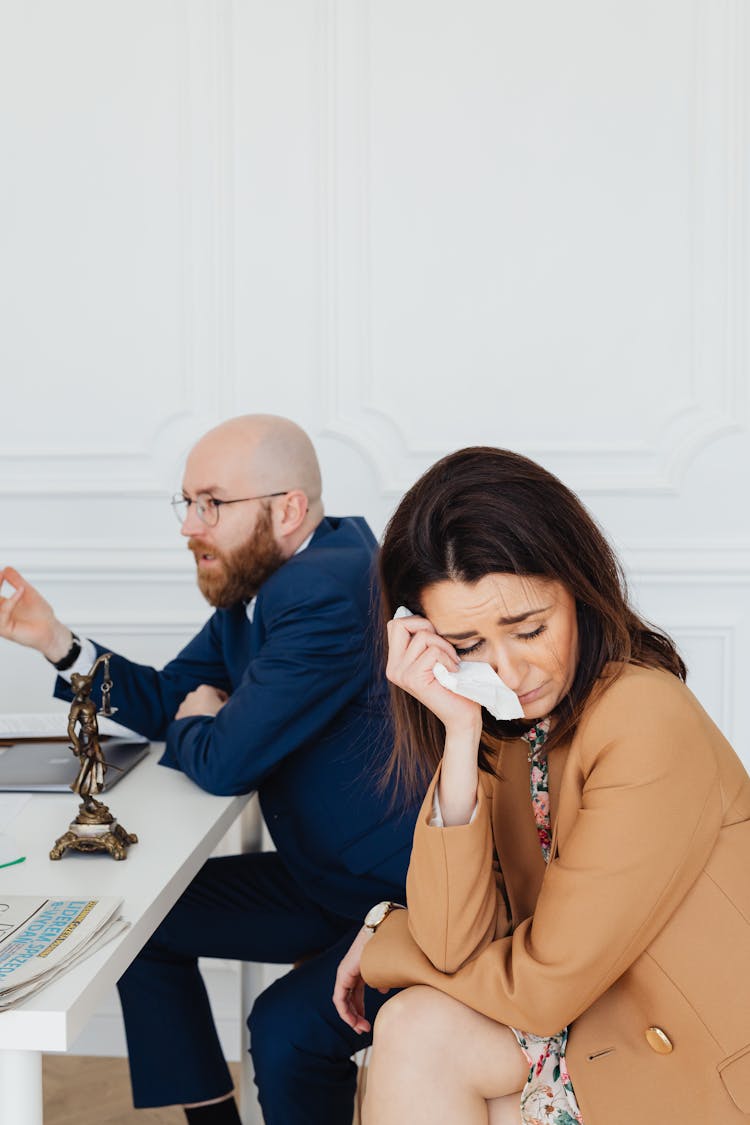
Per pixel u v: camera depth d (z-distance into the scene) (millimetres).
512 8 2850
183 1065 2021
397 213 2900
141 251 2947
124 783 1861
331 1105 1721
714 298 2848
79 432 2988
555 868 1270
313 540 2105
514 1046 1299
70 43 2928
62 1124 2490
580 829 1256
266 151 2910
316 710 1868
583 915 1222
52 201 2953
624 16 2828
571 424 2898
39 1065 1031
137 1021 2029
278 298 2934
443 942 1336
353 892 1905
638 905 1220
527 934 1303
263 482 2076
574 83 2848
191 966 2084
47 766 1878
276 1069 1688
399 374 2928
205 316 2945
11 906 1213
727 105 2812
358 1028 1565
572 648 1313
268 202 2916
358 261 2912
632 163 2846
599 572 1313
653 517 2896
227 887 2104
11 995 1006
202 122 2912
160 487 2969
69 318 2971
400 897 1878
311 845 1930
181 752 1867
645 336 2867
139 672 2189
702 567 2867
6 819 1609
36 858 1434
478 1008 1283
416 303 2912
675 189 2840
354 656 1880
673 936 1242
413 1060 1286
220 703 2064
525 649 1299
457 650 1354
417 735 1508
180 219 2932
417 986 1355
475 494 1278
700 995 1222
